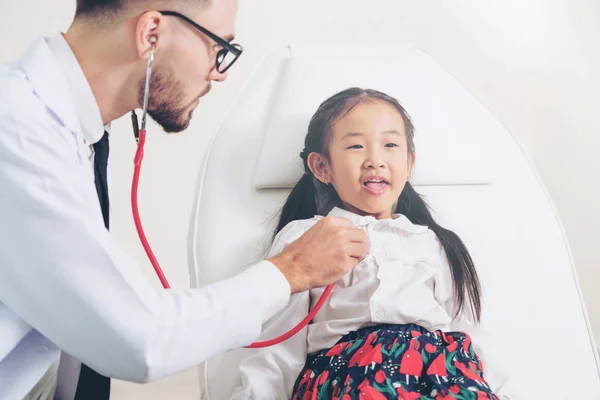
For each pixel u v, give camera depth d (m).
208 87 1.05
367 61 1.34
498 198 1.29
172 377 1.96
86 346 0.84
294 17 2.06
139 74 0.98
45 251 0.82
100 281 0.83
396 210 1.23
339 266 0.98
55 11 1.93
